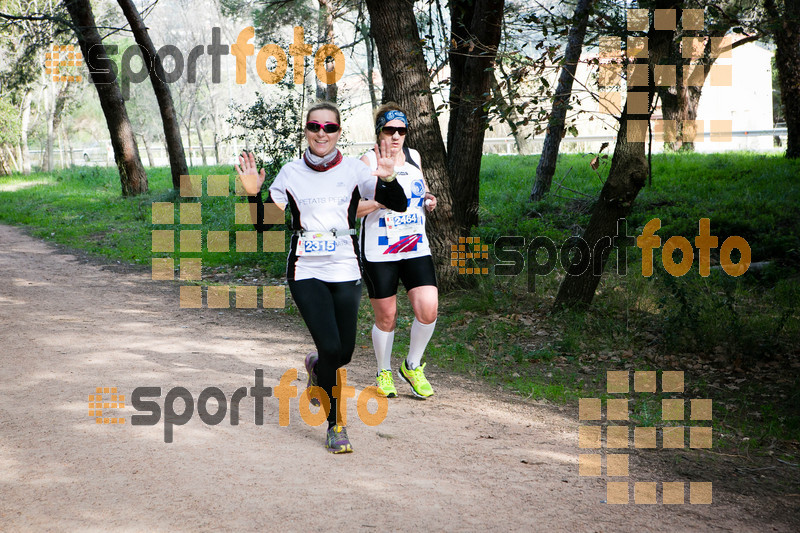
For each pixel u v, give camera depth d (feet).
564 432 16.65
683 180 56.65
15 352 21.34
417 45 30.58
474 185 33.68
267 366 20.85
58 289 33.14
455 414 17.34
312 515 11.39
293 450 14.23
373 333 18.44
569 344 24.62
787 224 41.70
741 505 13.17
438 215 31.73
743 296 31.14
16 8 108.06
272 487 12.36
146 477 12.57
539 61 25.61
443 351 24.02
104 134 219.41
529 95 26.21
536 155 88.63
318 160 14.39
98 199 76.89
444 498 12.32
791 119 64.64
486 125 27.89
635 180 27.30
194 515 11.23
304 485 12.53
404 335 25.91
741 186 52.75
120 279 36.35
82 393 17.38
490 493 12.68
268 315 28.76
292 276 14.48
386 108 17.06
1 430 14.78
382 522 11.27
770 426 18.22
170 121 66.85
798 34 62.59
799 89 63.82
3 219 66.49
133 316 27.48
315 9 70.95
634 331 26.50
